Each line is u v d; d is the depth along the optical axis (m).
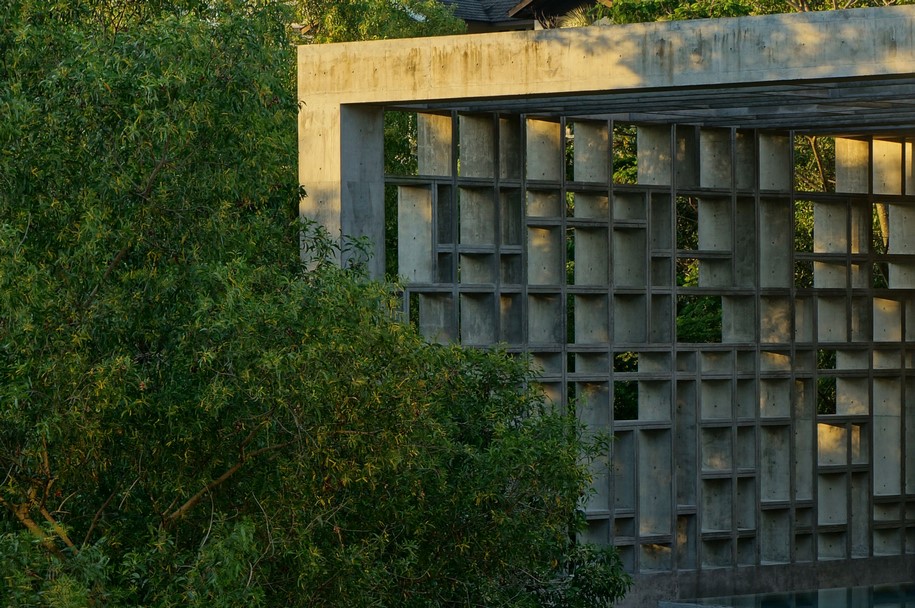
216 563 12.83
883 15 18.67
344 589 14.62
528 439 16.78
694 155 25.80
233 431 13.99
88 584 12.66
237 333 13.01
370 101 22.06
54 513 14.27
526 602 17.47
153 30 13.98
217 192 14.35
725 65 19.61
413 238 23.47
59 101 13.73
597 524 24.78
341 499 15.05
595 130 25.05
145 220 13.84
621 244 25.41
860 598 26.03
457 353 16.19
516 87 20.91
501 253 23.94
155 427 13.95
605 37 20.30
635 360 42.03
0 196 13.64
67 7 16.53
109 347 13.51
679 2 42.22
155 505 14.29
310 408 13.41
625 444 25.09
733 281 26.20
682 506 25.44
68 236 13.64
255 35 14.55
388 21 40.19
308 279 14.53
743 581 26.09
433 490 16.44
